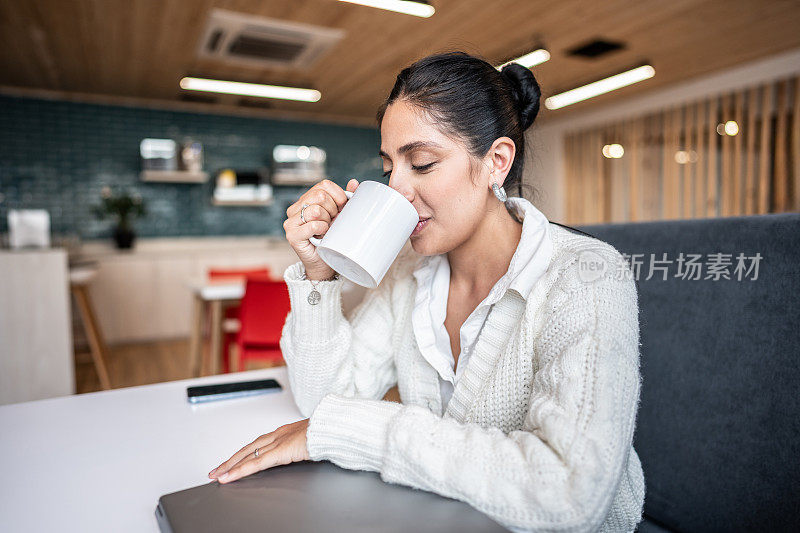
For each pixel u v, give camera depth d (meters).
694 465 0.84
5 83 5.09
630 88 5.55
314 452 0.58
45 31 3.73
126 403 0.86
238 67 4.59
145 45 4.02
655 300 0.91
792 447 0.72
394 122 0.70
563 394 0.53
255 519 0.44
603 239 1.02
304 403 0.82
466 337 0.80
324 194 0.78
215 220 6.38
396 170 0.71
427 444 0.52
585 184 6.68
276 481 0.54
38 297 3.17
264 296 2.64
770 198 4.69
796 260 0.74
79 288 3.42
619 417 0.52
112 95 5.56
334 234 0.68
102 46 4.04
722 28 3.83
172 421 0.77
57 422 0.77
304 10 3.40
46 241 3.51
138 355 4.85
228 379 1.00
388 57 4.29
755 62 4.65
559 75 4.92
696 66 4.76
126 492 0.56
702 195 5.30
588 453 0.48
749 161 4.80
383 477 0.53
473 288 0.85
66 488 0.56
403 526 0.43
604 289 0.63
